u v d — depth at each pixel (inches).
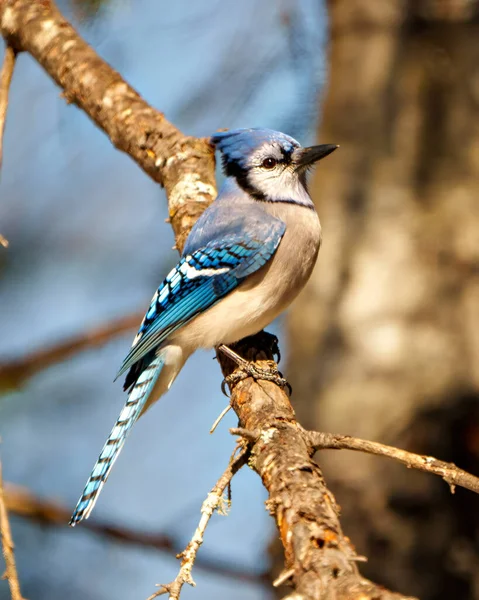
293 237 373.4
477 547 406.0
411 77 471.2
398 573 404.2
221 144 401.7
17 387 518.6
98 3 453.7
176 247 387.2
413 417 422.3
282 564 424.5
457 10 475.8
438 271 442.9
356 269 450.0
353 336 438.9
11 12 438.3
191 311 367.2
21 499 454.0
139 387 363.6
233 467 267.1
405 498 410.3
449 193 454.0
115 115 410.3
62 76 422.9
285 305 378.3
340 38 488.7
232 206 384.5
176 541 458.0
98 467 339.0
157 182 406.0
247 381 317.1
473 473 417.4
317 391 437.1
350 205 462.0
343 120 475.5
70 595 488.4
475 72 468.4
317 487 244.8
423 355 430.6
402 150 462.9
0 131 374.9
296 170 393.4
